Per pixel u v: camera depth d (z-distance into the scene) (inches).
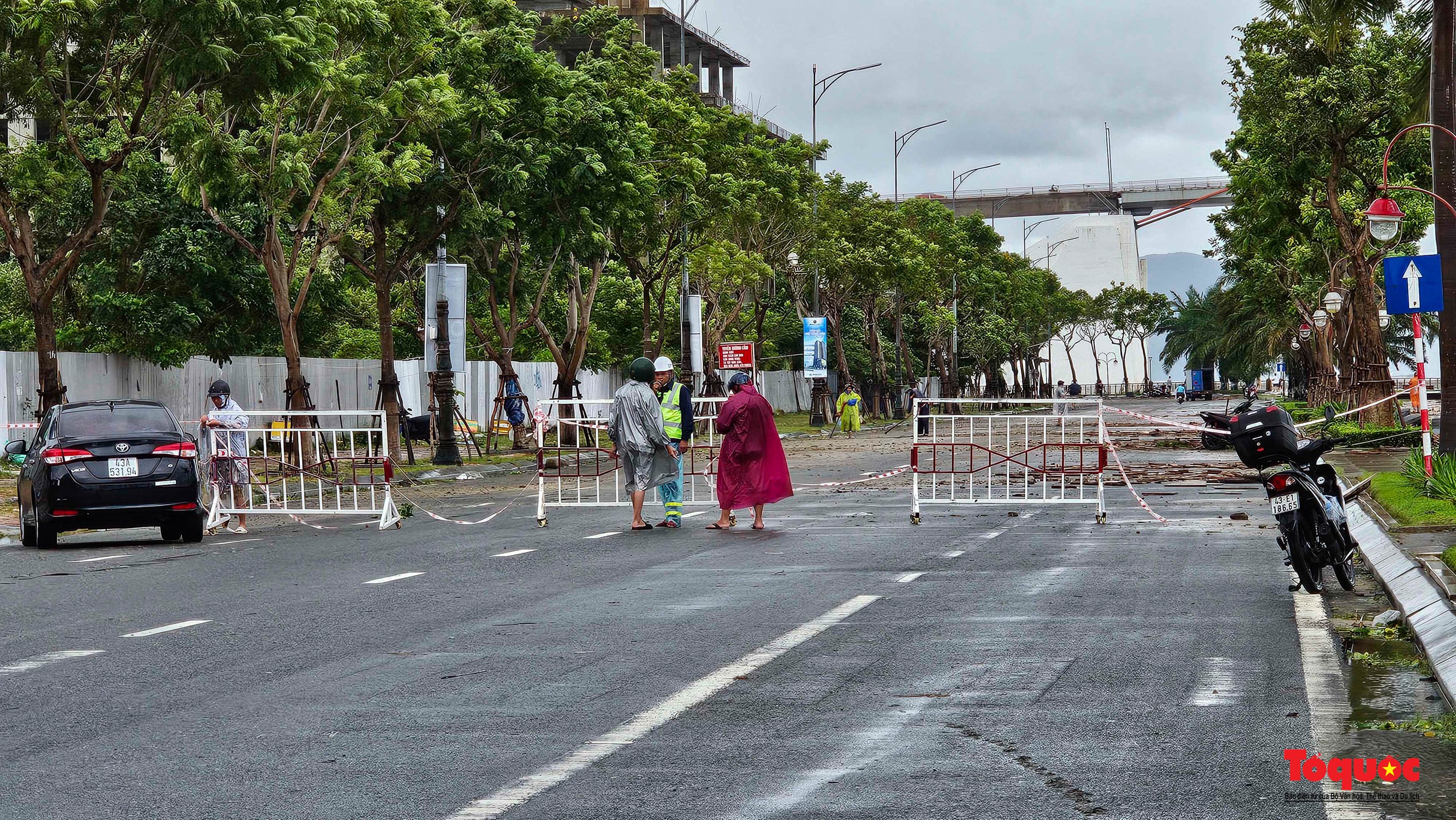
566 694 370.6
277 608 544.7
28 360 1509.6
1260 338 4557.1
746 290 2632.9
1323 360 3152.1
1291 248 2396.7
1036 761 297.0
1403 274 950.4
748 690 371.9
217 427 933.8
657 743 316.5
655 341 2573.8
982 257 5108.3
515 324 1947.6
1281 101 1914.4
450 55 1574.8
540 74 1646.2
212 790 283.6
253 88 1117.1
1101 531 803.4
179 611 543.2
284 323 1389.0
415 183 1499.8
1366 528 729.6
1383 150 1967.3
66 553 818.8
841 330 4060.0
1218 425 576.7
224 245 1747.0
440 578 631.8
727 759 302.7
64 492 822.5
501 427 2363.4
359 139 1371.8
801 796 273.0
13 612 554.6
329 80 1261.1
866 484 1267.2
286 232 1820.9
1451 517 704.4
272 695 377.1
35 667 427.5
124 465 832.9
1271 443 543.2
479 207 1573.6
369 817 263.0
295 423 1150.3
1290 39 1908.2
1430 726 323.3
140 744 324.8
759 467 850.8
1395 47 1876.2
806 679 386.0
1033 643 436.8
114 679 405.1
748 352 2603.3
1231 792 272.5
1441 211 981.2
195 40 1051.9
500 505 1124.5
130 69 1136.8
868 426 3353.8
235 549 803.4
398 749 315.3
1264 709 342.3
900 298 3816.4
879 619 489.4
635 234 2134.6
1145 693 362.0
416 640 461.7
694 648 436.5
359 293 2598.4
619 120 1785.2
